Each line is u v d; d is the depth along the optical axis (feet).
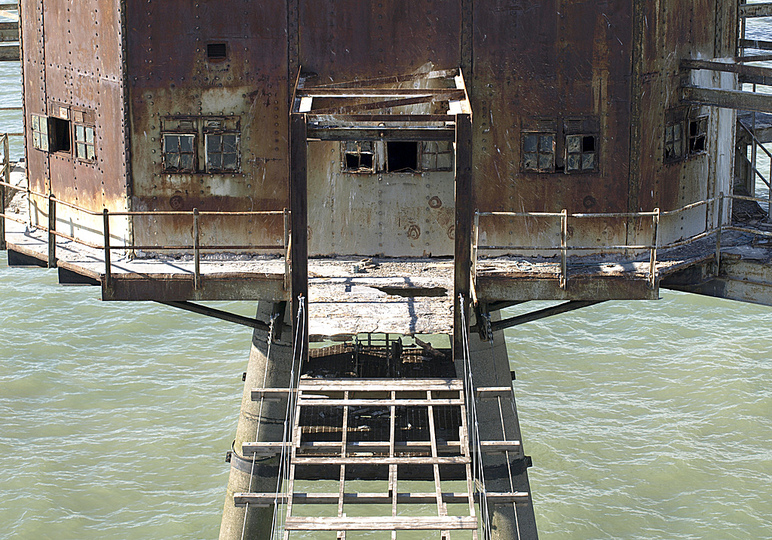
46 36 67.82
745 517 102.17
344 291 61.00
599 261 64.13
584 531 101.24
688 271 66.69
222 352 133.69
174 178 64.28
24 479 107.65
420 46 62.54
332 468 63.05
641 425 117.19
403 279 62.54
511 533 76.84
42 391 124.47
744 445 113.39
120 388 125.29
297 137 53.88
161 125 63.77
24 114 71.20
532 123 63.05
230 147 63.87
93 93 65.36
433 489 104.83
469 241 55.26
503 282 61.26
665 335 136.05
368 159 64.69
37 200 71.61
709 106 66.95
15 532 100.32
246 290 61.57
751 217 76.02
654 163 64.59
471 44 62.39
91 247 67.36
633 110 62.80
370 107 57.00
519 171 63.62
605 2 61.77
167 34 62.69
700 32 66.69
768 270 64.59
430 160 64.59
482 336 64.95
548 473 109.60
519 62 62.44
